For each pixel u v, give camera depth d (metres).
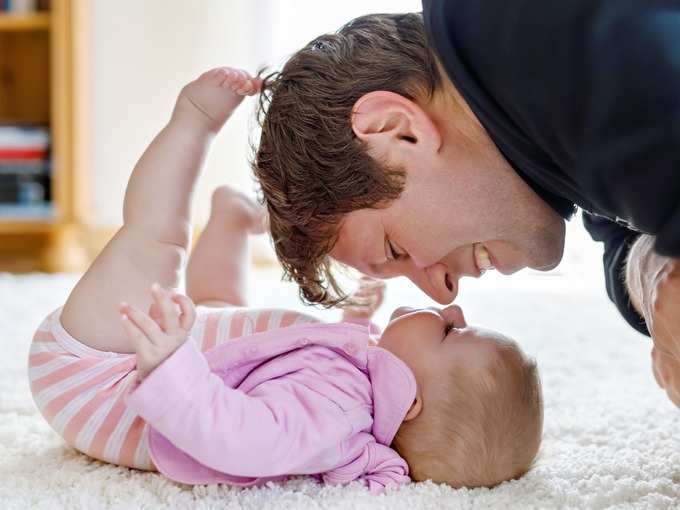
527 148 0.94
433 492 0.97
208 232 1.35
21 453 1.08
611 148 0.83
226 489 0.96
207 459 0.92
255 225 1.36
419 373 1.02
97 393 1.04
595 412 1.28
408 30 1.06
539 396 1.04
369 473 1.01
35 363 1.07
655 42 0.82
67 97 2.79
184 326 0.91
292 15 2.77
